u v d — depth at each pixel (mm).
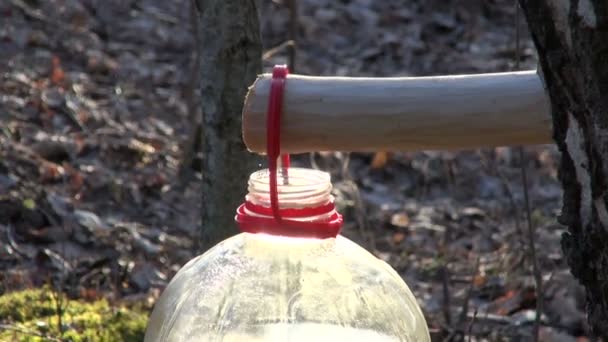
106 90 11172
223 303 2631
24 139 9211
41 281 6684
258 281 2617
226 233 4559
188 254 7602
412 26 14805
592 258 2328
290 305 2592
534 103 2271
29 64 11250
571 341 6223
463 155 10406
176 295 2799
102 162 9188
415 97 2275
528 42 13508
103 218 8125
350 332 2586
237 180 4531
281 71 2332
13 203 7672
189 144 9234
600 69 2182
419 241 8414
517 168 10086
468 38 14430
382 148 2318
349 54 13820
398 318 2711
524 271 7297
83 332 5344
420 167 10195
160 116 10719
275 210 2434
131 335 5371
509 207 9133
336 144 2322
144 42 13000
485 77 2305
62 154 9109
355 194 7863
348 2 15570
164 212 8469
